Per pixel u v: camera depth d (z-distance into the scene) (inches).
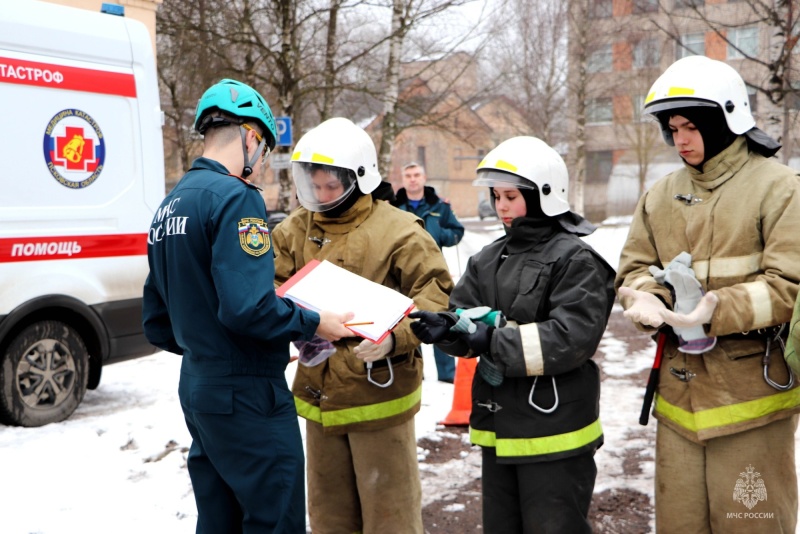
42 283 208.8
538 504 110.7
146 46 237.9
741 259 104.6
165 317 111.7
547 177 111.6
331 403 122.0
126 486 171.0
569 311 107.3
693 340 105.3
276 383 101.8
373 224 124.0
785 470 106.0
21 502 159.9
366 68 572.4
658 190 114.9
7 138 200.2
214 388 98.9
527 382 111.0
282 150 536.1
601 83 1136.8
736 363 104.5
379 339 102.5
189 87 587.8
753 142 106.9
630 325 376.5
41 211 207.8
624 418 219.0
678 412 109.7
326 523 127.5
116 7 234.2
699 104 103.0
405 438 124.3
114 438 201.0
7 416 207.6
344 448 125.8
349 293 109.0
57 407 218.1
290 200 552.7
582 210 1103.6
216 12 520.7
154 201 238.5
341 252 123.5
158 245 102.8
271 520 100.1
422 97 591.8
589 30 1032.8
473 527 152.2
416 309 118.4
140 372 283.9
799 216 100.4
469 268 120.7
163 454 193.3
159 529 149.3
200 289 99.0
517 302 111.7
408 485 124.4
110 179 225.8
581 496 112.1
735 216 104.8
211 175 101.1
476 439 117.1
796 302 91.7
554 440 109.8
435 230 265.9
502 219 116.0
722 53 555.8
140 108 234.5
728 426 104.1
